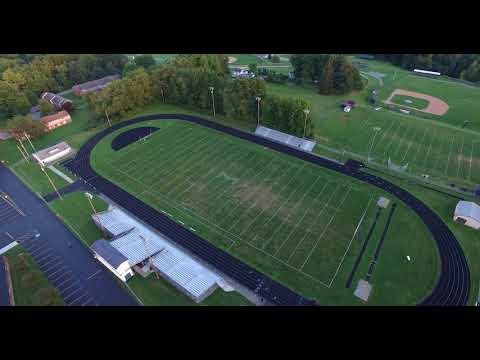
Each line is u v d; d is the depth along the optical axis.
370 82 129.00
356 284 53.31
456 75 134.75
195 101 104.81
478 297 51.16
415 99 113.88
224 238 61.88
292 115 86.94
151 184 75.75
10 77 111.12
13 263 58.41
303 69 124.06
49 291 52.00
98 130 97.31
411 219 64.56
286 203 69.12
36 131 93.00
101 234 63.81
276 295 52.12
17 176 79.81
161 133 94.88
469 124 97.50
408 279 53.88
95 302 51.97
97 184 76.31
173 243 61.19
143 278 55.41
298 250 59.09
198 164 81.75
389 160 81.69
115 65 139.88
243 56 165.62
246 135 92.88
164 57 165.62
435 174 76.69
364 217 65.25
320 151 85.62
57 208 70.00
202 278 53.59
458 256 57.38
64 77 125.75
